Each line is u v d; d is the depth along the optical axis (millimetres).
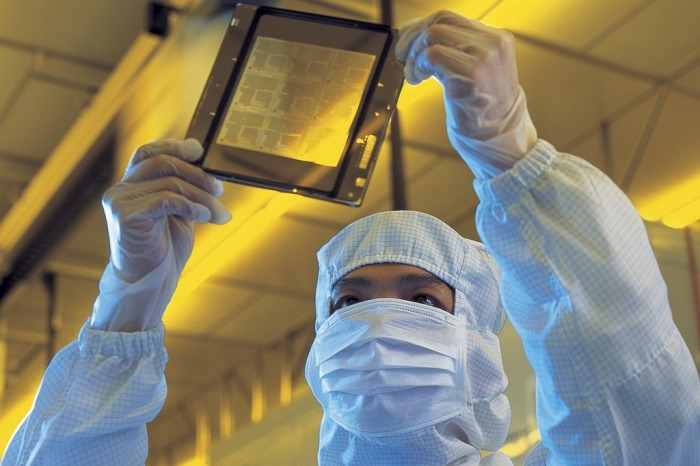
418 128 4418
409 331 1495
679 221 4844
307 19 1308
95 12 4117
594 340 1205
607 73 4129
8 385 7078
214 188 1307
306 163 1218
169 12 3629
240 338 7004
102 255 5652
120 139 4387
